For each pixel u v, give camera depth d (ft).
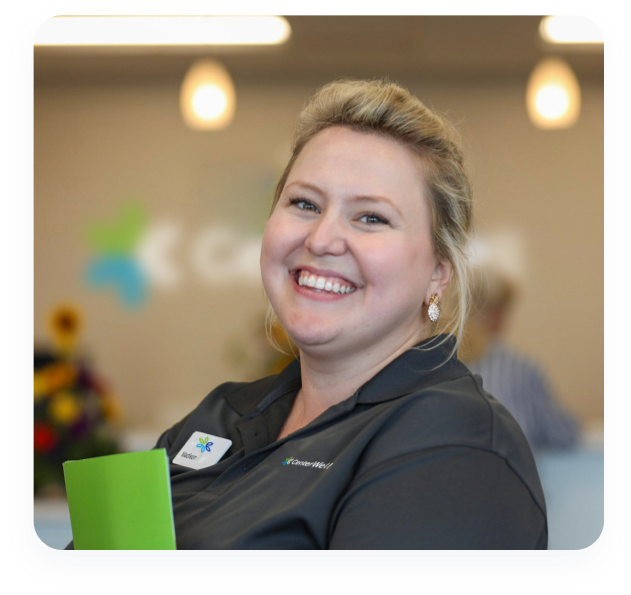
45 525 8.41
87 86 22.16
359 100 4.84
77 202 22.02
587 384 20.85
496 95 21.34
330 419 4.52
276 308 4.93
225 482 4.66
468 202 5.12
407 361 4.66
